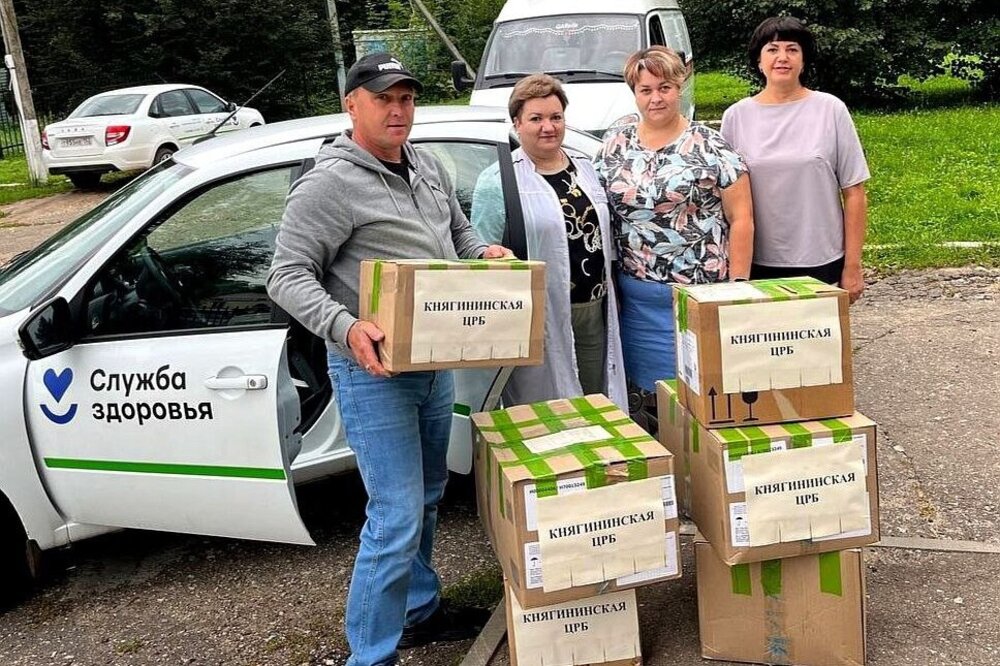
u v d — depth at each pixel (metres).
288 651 3.09
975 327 5.67
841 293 2.59
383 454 2.56
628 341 3.63
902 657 2.74
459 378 3.47
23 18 21.38
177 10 20.56
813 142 3.44
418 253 2.59
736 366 2.58
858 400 4.73
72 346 3.29
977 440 4.18
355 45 21.67
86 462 3.32
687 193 3.31
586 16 9.06
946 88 17.98
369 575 2.61
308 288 2.43
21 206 13.62
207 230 3.43
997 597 3.01
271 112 22.25
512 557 2.51
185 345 3.26
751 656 2.76
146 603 3.46
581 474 2.46
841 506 2.59
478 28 22.38
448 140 3.77
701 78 23.78
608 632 2.66
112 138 13.73
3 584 3.42
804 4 14.70
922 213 8.34
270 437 3.14
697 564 2.75
